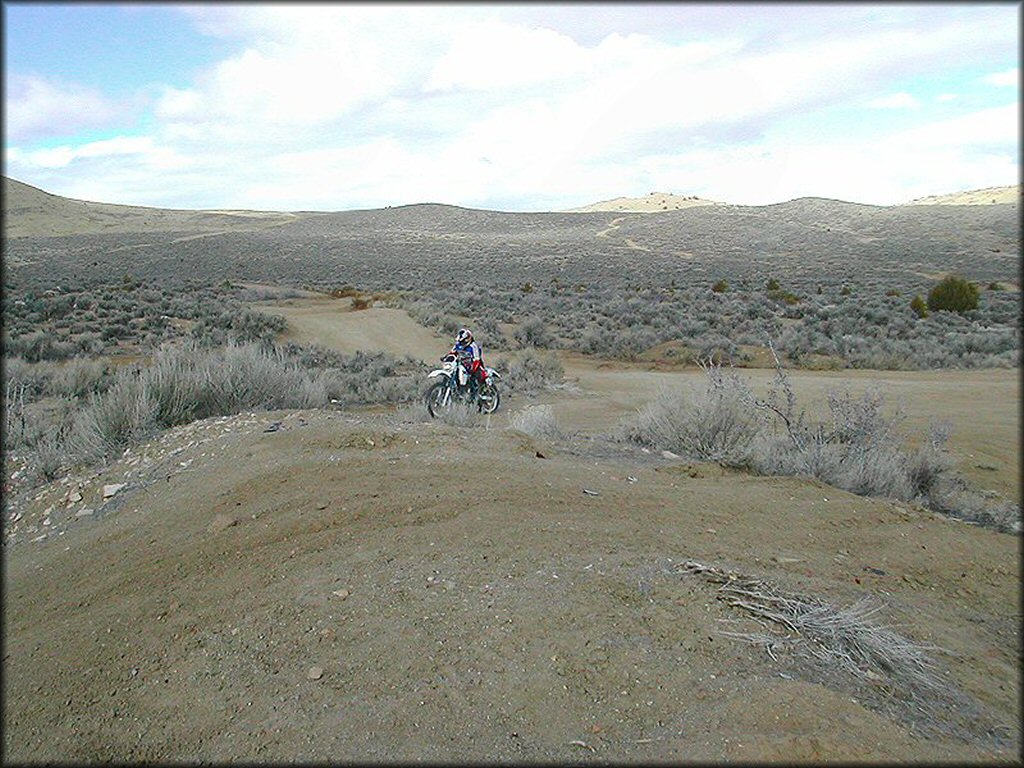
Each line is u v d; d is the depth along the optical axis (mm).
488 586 4254
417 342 28953
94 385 14906
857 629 3859
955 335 28484
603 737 2943
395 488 5973
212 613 4172
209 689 3480
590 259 85312
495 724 3055
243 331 26219
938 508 7754
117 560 5078
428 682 3346
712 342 28062
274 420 8523
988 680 3654
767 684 3238
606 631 3688
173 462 7363
